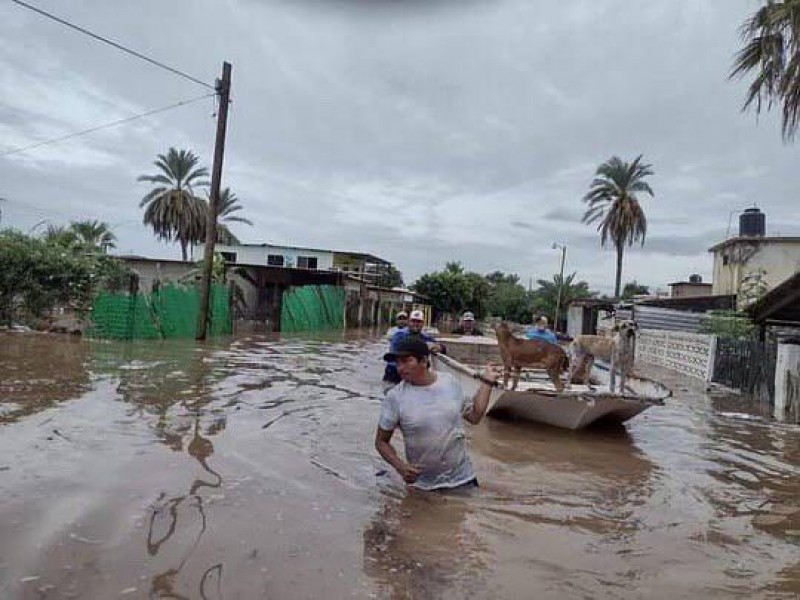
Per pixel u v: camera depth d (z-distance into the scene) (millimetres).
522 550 4043
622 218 48469
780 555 4227
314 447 6422
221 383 10164
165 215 49219
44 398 7926
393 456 5047
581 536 4371
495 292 69812
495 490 5363
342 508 4598
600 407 8375
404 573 3580
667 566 3941
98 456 5523
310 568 3564
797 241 31172
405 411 5039
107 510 4273
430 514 4570
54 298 18750
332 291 33875
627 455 7293
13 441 5812
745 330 18656
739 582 3748
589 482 5938
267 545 3848
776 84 15266
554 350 9031
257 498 4707
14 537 3738
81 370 10562
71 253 19766
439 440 5051
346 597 3242
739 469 6820
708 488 5949
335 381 11664
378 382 11914
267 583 3346
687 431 9109
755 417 10688
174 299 18797
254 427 7121
